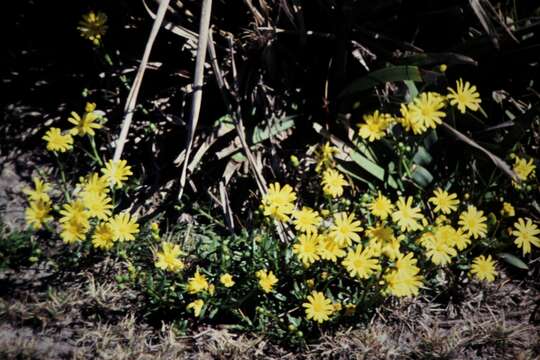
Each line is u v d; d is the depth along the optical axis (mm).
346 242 805
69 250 849
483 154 886
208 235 875
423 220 809
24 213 876
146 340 807
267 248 823
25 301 812
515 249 884
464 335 830
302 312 822
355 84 897
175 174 909
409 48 906
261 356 807
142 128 923
